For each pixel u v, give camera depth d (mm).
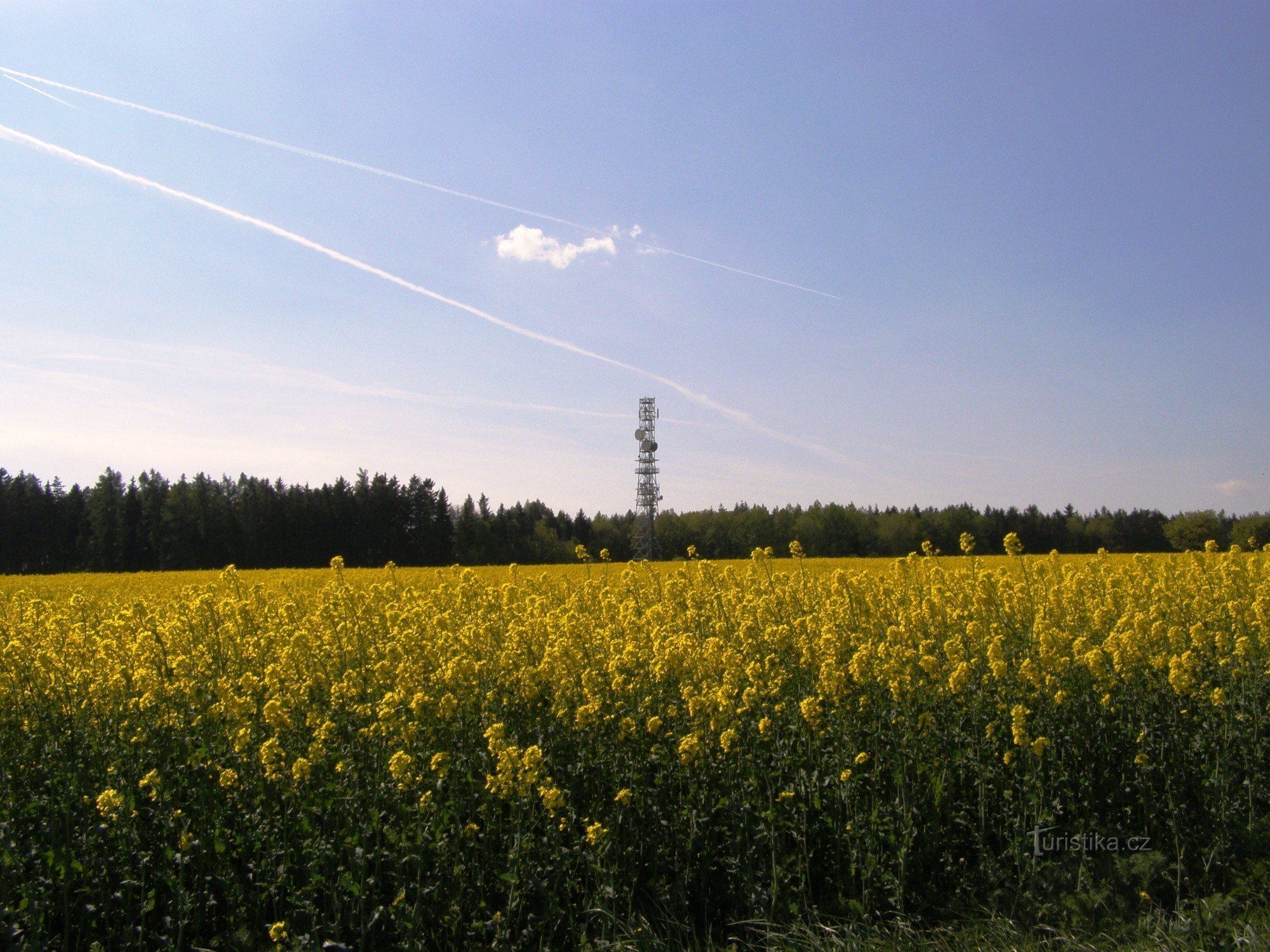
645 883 5516
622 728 6227
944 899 5594
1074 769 6445
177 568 72812
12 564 74812
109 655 8461
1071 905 5434
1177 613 9953
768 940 5121
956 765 6230
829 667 6469
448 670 7129
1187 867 5750
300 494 77250
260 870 5324
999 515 75500
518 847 5195
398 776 5332
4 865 5039
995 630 8719
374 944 4926
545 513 107750
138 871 5371
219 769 6078
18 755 6383
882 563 27531
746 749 6125
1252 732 6531
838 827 5652
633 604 10898
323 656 8719
